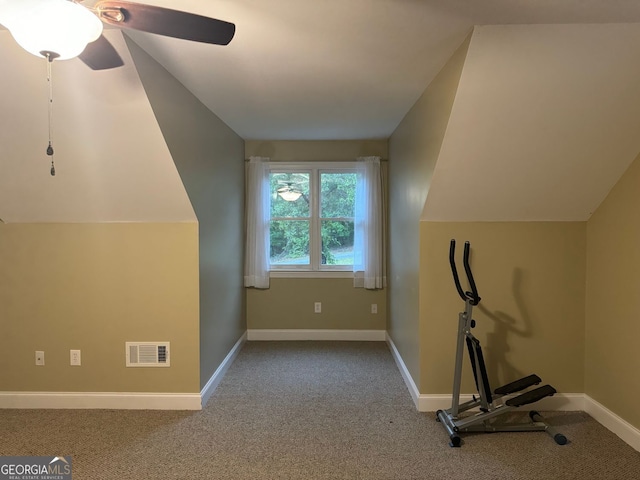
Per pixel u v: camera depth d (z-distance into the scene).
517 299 2.76
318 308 4.47
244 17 1.71
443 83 2.24
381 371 3.50
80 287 2.79
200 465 2.12
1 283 2.79
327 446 2.30
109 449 2.27
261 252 4.36
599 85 2.00
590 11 1.66
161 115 2.23
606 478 2.00
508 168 2.39
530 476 2.02
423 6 1.62
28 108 2.11
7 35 1.81
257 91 2.68
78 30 1.27
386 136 4.16
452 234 2.75
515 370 2.77
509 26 1.79
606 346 2.55
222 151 3.46
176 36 1.40
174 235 2.77
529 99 2.06
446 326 2.76
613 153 2.30
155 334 2.79
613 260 2.49
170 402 2.78
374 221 4.32
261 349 4.14
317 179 4.45
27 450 2.26
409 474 2.04
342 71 2.32
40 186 2.53
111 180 2.50
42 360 2.81
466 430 2.44
